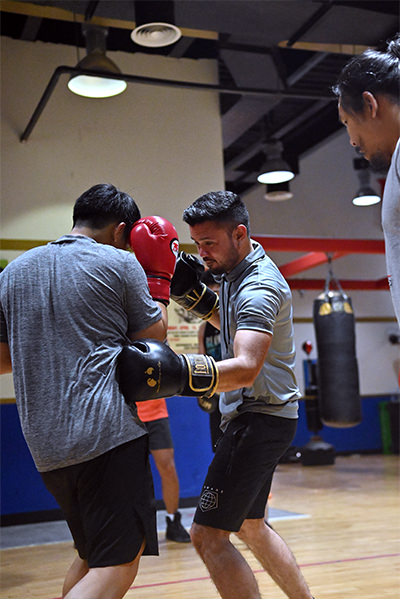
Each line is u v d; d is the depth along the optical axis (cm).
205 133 610
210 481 190
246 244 197
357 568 332
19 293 166
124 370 158
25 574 354
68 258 166
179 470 560
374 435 1247
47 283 164
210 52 623
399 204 138
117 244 184
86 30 499
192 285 217
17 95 563
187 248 589
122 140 586
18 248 547
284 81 545
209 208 192
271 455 194
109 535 152
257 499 202
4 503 524
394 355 1289
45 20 564
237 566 182
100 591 148
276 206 1173
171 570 340
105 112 585
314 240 782
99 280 163
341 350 790
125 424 157
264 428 192
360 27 487
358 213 1221
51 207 560
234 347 176
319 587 296
